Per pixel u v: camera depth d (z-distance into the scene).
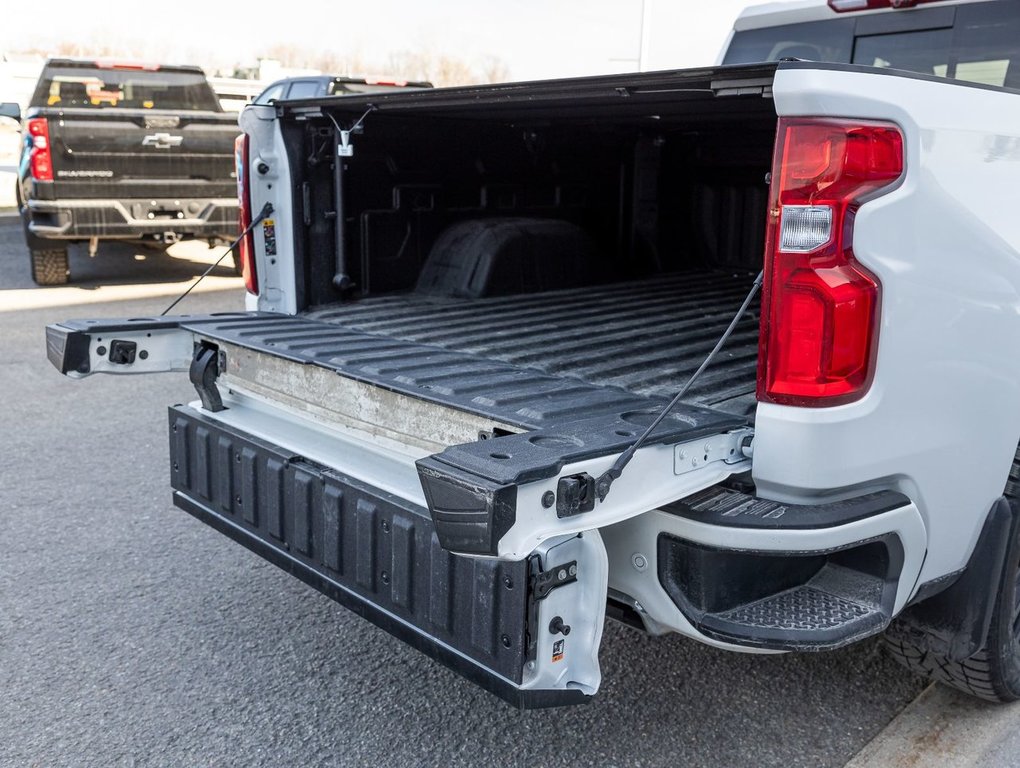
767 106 3.17
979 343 2.39
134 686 3.10
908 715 2.99
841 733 2.89
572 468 1.93
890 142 2.06
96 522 4.39
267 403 3.13
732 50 4.89
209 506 3.15
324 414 2.91
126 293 10.49
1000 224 2.38
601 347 3.34
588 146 4.70
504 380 2.76
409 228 4.18
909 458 2.31
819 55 4.52
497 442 2.03
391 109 3.52
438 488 1.88
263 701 3.03
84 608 3.60
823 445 2.13
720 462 2.27
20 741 2.81
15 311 9.32
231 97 15.52
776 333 2.13
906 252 2.15
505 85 2.82
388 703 3.03
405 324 3.65
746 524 2.11
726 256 5.27
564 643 2.15
